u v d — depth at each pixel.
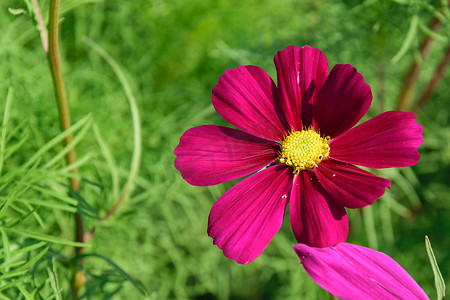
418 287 0.23
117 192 0.30
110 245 0.38
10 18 0.43
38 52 0.41
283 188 0.25
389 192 0.44
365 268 0.23
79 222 0.29
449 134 0.45
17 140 0.34
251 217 0.25
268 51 0.45
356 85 0.25
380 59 0.42
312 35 0.43
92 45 0.30
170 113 0.44
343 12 0.41
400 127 0.25
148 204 0.38
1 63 0.40
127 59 0.45
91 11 0.44
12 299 0.29
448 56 0.40
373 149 0.25
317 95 0.26
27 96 0.39
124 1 0.45
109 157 0.29
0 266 0.25
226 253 0.24
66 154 0.29
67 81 0.41
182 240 0.44
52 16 0.25
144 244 0.41
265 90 0.26
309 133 0.26
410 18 0.37
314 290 0.45
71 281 0.31
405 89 0.41
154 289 0.38
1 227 0.26
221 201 0.25
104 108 0.42
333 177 0.25
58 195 0.27
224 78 0.26
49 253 0.29
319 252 0.23
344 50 0.42
